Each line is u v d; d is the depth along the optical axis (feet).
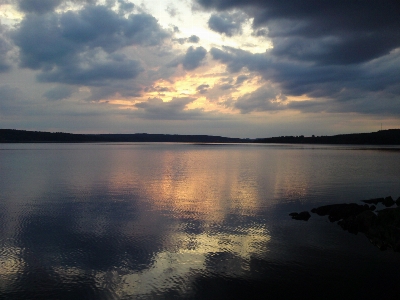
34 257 43.34
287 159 246.27
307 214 64.54
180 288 35.27
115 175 136.05
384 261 42.45
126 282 36.60
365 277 37.91
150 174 140.77
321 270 39.73
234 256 43.98
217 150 435.94
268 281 36.86
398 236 47.42
